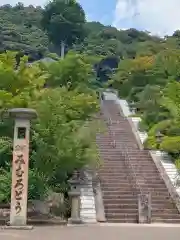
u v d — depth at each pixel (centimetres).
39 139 1698
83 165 1886
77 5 7025
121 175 2234
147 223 1752
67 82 2588
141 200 1823
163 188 2123
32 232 1279
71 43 6975
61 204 1723
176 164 2381
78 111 2089
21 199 1433
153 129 2788
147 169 2367
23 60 1970
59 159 1739
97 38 7406
